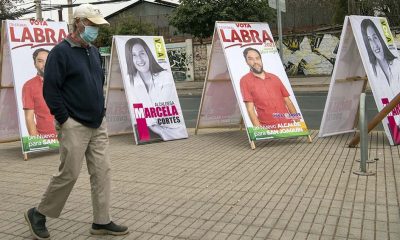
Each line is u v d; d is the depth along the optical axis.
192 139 9.38
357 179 5.90
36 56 8.38
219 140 9.14
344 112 9.03
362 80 9.12
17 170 7.25
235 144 8.62
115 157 7.88
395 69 8.74
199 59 29.36
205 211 4.94
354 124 9.30
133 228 4.53
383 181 5.77
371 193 5.32
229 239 4.18
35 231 4.27
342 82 8.80
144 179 6.34
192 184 6.00
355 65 8.89
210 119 9.84
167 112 9.46
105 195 4.29
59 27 8.85
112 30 31.81
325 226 4.39
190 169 6.80
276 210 4.88
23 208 5.29
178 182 6.12
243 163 7.04
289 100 8.72
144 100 9.26
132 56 9.40
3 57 8.48
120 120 10.16
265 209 4.93
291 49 26.22
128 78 9.22
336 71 8.58
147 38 9.73
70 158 4.04
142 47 9.58
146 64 9.52
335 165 6.65
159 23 40.91
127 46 9.41
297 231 4.30
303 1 30.94
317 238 4.13
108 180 4.30
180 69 30.06
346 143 8.20
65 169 4.07
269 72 8.76
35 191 5.98
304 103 15.52
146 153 8.13
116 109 10.06
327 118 8.78
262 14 22.69
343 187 5.59
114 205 5.25
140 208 5.12
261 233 4.29
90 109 4.08
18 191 6.02
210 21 22.72
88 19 4.00
